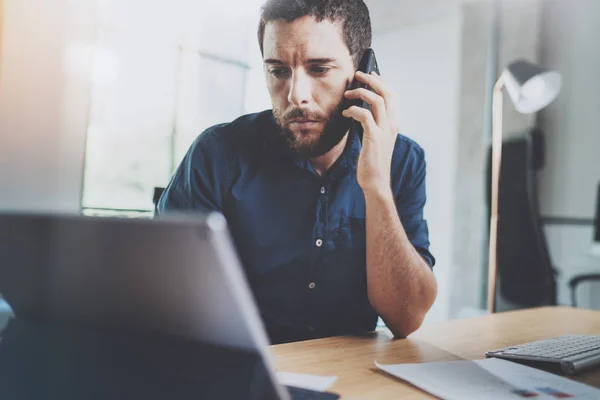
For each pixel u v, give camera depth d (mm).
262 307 1303
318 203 1305
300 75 1261
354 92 1216
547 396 643
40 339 567
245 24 5480
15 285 569
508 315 1310
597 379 753
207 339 508
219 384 491
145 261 471
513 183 2521
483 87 3900
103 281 504
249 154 1344
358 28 1298
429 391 666
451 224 4047
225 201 1331
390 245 1110
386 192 1152
